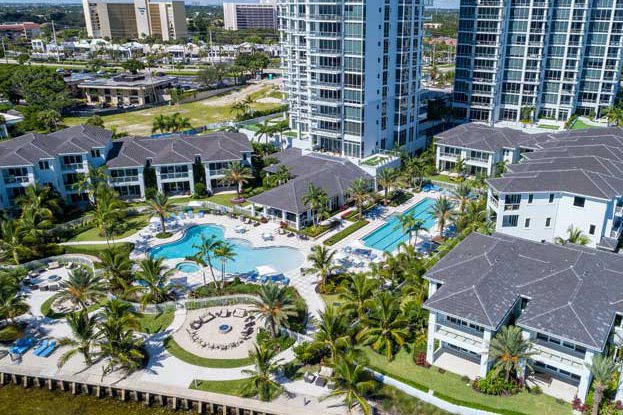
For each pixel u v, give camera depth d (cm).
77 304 5744
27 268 6675
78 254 6994
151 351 5094
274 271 6303
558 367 4228
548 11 11250
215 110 16538
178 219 8081
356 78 9044
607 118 12062
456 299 4481
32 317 5712
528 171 6975
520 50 11675
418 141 11125
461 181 9138
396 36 9588
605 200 6062
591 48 12106
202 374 4769
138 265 6412
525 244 5341
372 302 4934
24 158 7775
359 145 9469
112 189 8138
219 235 7562
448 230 7475
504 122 12119
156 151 9075
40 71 16900
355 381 4081
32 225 7012
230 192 9094
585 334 4009
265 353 4406
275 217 7894
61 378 4800
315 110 9856
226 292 5900
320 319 5412
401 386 4456
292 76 11069
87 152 8338
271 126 11169
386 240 7238
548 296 4475
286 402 4403
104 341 5041
